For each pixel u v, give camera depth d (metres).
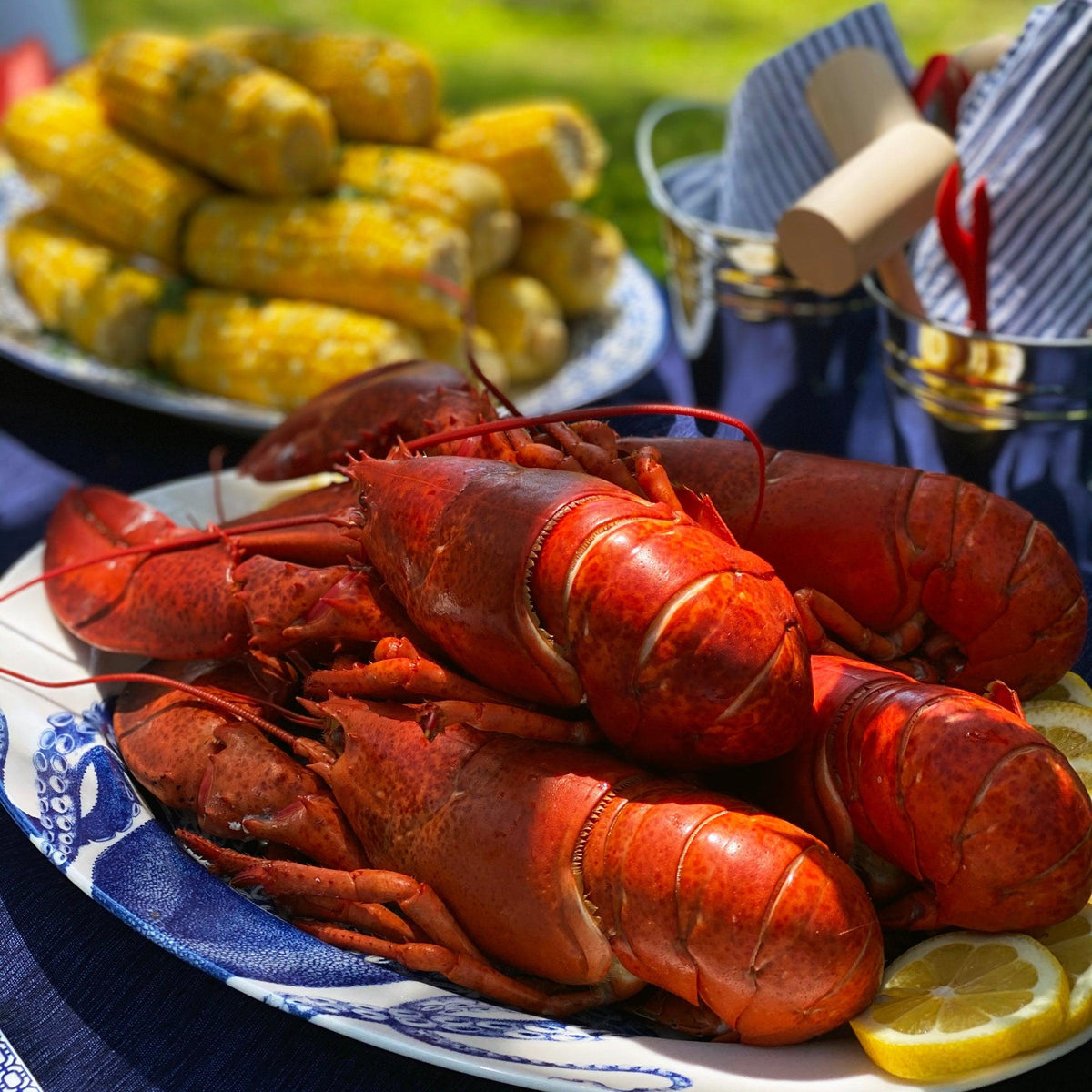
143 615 0.77
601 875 0.64
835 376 0.93
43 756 0.72
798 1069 0.60
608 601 0.63
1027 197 0.84
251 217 1.15
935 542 0.71
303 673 0.74
